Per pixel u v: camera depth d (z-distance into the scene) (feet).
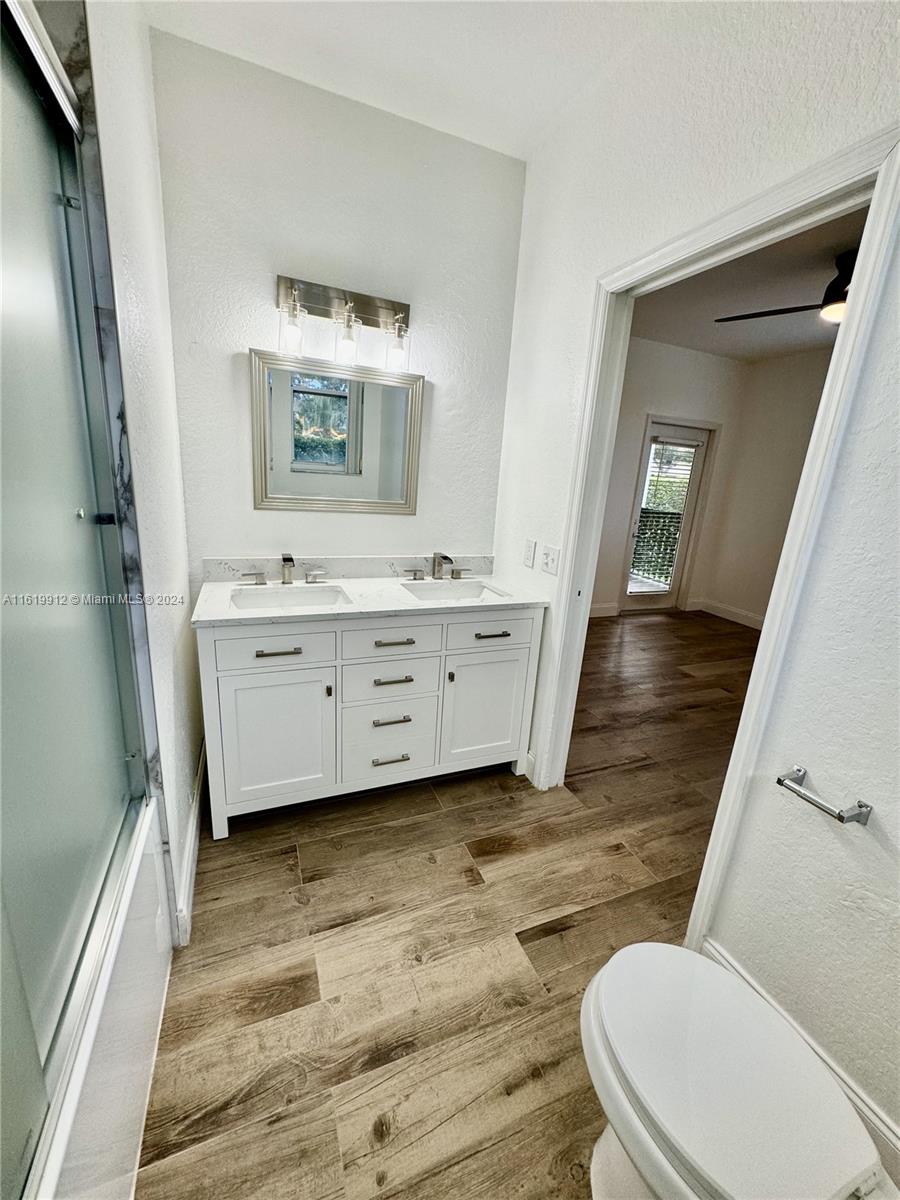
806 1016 3.66
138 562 3.37
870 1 3.03
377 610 5.91
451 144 6.61
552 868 5.78
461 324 7.27
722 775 7.93
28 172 2.32
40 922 2.15
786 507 15.55
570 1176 3.21
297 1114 3.43
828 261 8.62
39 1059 1.93
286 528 6.99
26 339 2.25
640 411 15.35
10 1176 1.67
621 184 5.26
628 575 17.10
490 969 4.53
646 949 3.37
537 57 5.25
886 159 2.98
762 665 3.79
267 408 6.48
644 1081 2.58
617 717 9.79
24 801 2.05
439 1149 3.30
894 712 3.07
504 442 7.91
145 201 4.48
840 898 3.40
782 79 3.60
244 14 4.98
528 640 6.98
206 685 5.37
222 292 6.04
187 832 5.14
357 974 4.41
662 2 4.48
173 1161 3.16
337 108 6.02
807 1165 2.30
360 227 6.46
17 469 2.11
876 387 3.07
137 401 3.60
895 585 3.04
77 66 2.69
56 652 2.47
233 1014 4.02
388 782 6.65
